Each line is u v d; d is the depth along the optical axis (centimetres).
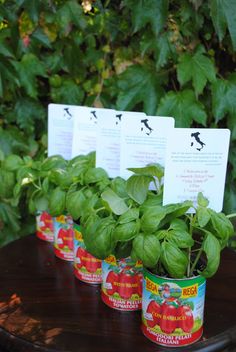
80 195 72
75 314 68
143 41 100
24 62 109
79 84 116
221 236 59
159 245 57
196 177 64
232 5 91
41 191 83
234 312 69
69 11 105
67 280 79
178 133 62
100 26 107
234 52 105
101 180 74
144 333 63
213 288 76
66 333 64
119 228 58
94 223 63
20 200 115
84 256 76
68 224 84
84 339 62
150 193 67
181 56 99
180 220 60
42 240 97
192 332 60
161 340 60
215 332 64
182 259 57
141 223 58
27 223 119
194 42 101
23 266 85
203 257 75
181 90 103
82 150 92
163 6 94
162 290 59
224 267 84
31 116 115
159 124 74
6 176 86
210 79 98
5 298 73
